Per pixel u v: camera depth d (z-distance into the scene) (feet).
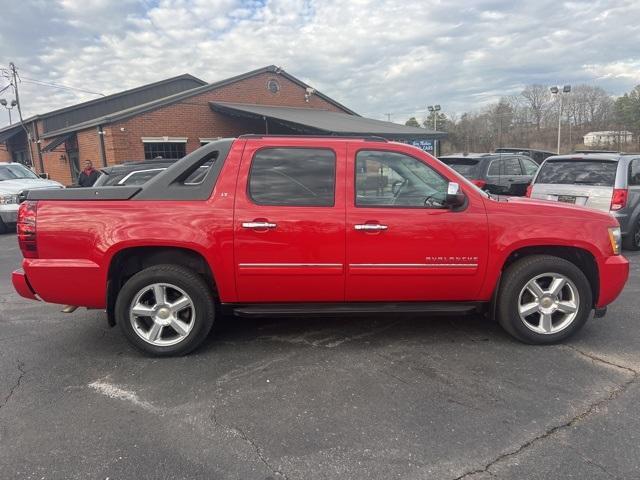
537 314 13.37
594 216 12.85
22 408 10.09
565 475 7.77
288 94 82.53
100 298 12.19
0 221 37.50
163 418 9.64
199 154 12.44
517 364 11.87
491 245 12.39
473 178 33.94
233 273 12.17
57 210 12.01
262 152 12.37
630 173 24.67
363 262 12.25
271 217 12.00
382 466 8.09
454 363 11.99
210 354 12.76
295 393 10.59
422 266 12.37
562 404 9.95
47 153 85.97
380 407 9.95
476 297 12.88
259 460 8.29
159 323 12.44
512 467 7.98
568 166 25.76
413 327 14.56
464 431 9.04
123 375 11.60
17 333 14.57
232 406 10.09
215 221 11.94
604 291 12.88
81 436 9.04
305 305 12.81
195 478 7.84
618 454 8.27
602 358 12.18
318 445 8.69
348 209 12.19
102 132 60.90
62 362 12.40
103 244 11.83
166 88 102.42
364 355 12.55
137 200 12.09
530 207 12.70
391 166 12.53
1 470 8.05
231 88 72.54
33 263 12.03
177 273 12.17
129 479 7.83
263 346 13.24
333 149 12.44
